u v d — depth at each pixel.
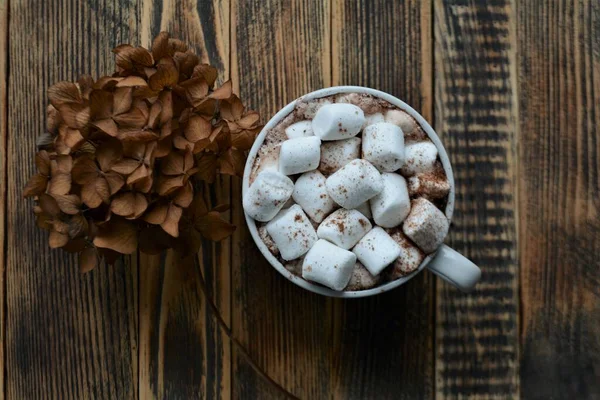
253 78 0.41
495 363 0.41
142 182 0.34
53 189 0.34
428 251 0.35
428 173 0.36
